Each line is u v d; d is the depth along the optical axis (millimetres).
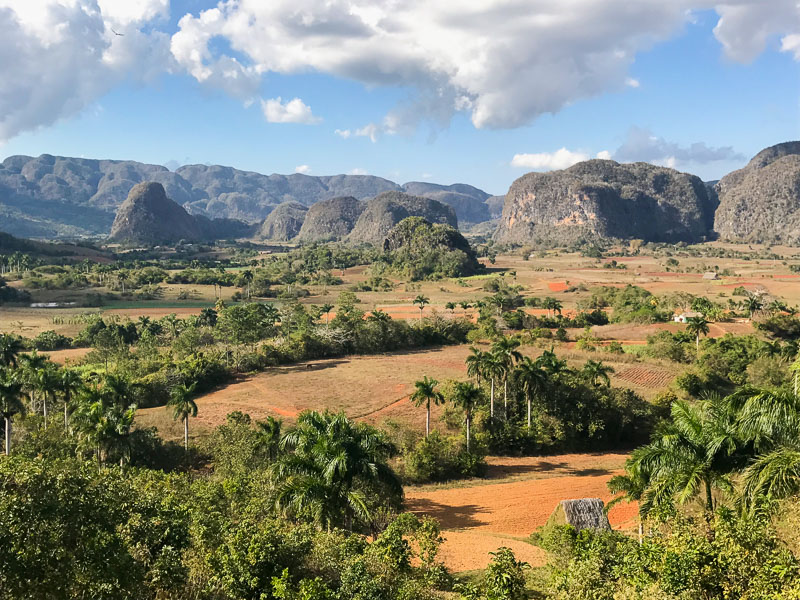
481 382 75125
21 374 63156
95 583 15484
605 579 20891
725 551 18781
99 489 16844
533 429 66562
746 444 24250
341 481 30375
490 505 48344
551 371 69250
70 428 54719
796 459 20906
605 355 100375
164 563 18281
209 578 21625
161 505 20516
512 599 22906
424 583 24781
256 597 21266
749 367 88125
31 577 14242
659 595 17609
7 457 16844
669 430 25750
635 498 30531
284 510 30844
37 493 15297
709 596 18047
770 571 17500
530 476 57156
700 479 24391
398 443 59219
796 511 21562
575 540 29250
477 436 62719
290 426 62688
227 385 83625
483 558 34375
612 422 70500
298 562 22922
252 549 22188
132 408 50031
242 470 43906
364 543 27531
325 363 98125
